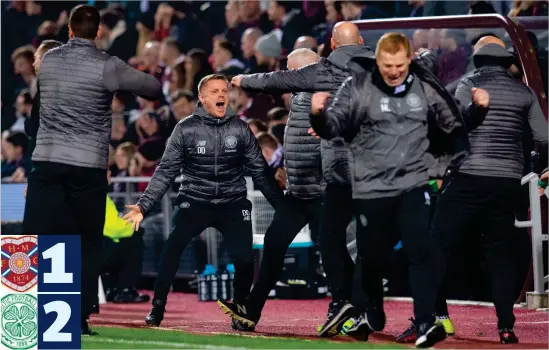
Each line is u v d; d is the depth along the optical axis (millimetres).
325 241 22312
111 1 49000
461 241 22141
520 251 30172
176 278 37625
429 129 19641
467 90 21797
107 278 34750
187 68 40156
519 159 21828
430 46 30719
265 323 27188
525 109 21797
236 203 24172
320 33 39375
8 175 42406
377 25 30969
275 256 23719
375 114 19141
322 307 31797
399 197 19344
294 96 23453
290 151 23438
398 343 21625
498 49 21891
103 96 21266
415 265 19406
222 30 44438
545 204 29047
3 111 48094
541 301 28719
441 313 23125
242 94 38188
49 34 48062
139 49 45250
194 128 23688
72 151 21094
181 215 24172
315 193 23328
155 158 38719
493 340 22500
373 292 21109
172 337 21844
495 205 21625
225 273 34688
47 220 21297
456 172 21625
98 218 21625
